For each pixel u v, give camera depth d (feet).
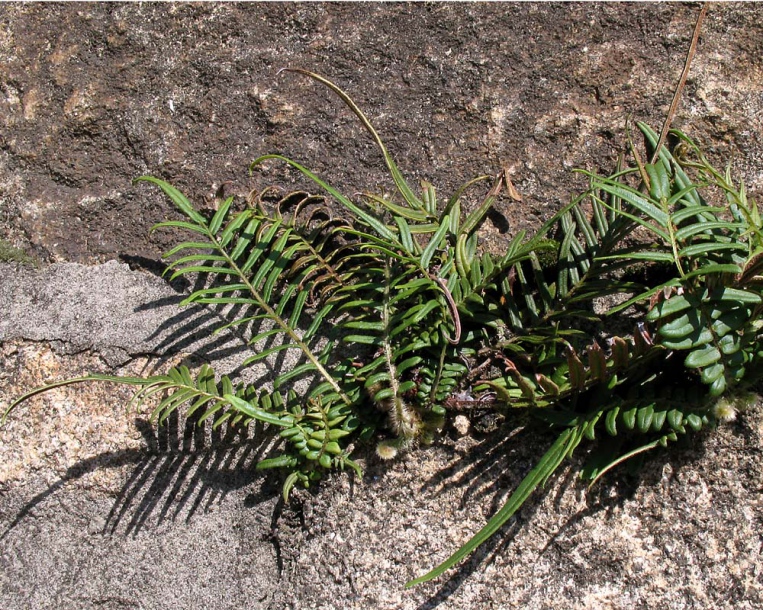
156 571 2.74
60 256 2.82
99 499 2.76
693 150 2.72
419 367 2.63
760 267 2.43
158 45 2.88
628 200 2.42
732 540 2.56
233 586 2.72
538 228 2.74
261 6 2.88
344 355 2.72
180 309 2.77
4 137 2.88
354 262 2.74
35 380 2.78
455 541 2.61
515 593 2.58
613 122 2.77
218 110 2.85
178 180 2.83
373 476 2.65
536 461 2.62
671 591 2.56
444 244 2.69
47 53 2.90
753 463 2.57
